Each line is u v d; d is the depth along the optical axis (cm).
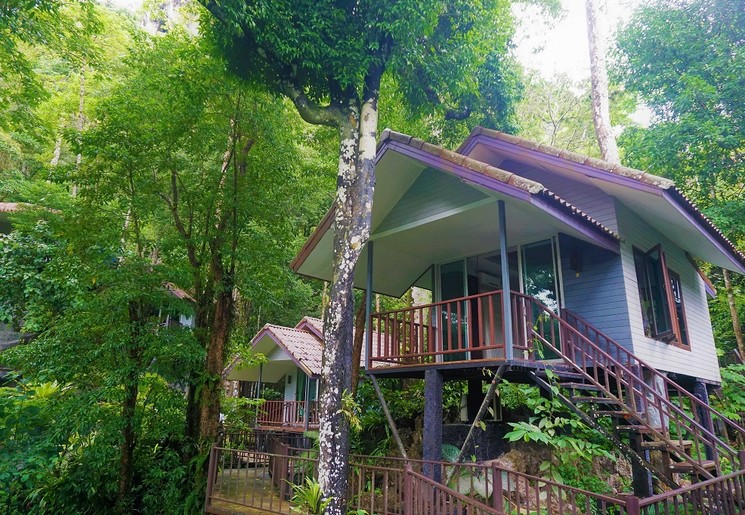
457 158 658
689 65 1354
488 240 847
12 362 780
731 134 1230
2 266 1024
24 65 923
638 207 816
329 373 562
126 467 748
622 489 749
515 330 652
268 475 898
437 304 714
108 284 768
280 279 962
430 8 602
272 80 712
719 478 465
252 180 896
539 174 887
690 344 972
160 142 832
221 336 868
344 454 543
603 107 1392
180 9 1094
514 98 1237
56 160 1856
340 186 634
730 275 1564
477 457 884
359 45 619
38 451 709
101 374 758
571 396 642
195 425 841
